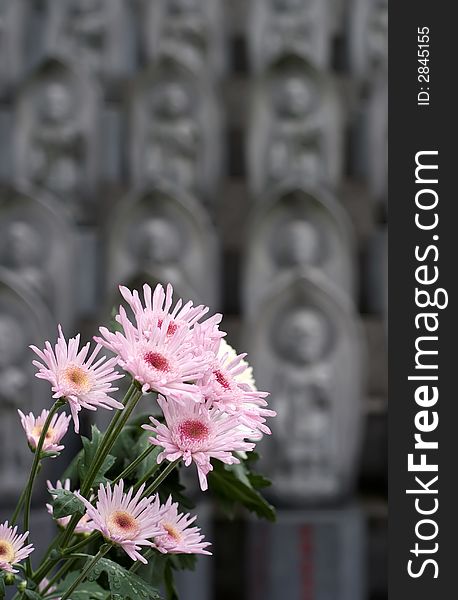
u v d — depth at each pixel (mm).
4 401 1884
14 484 1861
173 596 552
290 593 1884
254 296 2295
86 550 473
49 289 2279
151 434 480
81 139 2619
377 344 2295
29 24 3057
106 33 2973
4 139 2635
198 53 2998
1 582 409
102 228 2506
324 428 1987
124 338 388
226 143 2822
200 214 2350
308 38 3055
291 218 2316
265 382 2016
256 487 576
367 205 2566
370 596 1956
